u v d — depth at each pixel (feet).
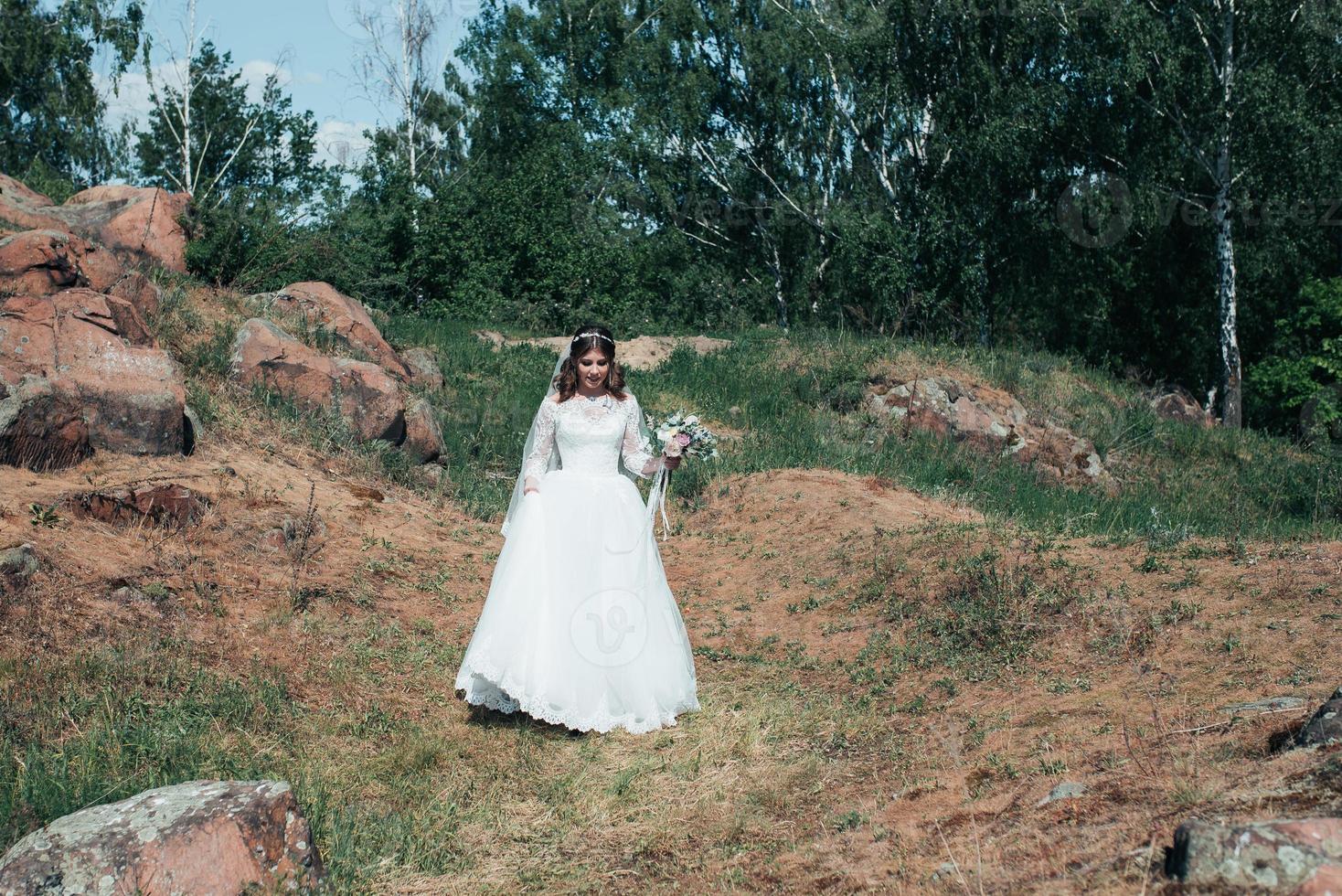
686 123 101.09
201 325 35.14
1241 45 76.69
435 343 55.98
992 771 13.82
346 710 17.25
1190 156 85.15
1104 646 18.38
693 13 102.89
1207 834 8.79
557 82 112.47
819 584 25.58
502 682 16.99
